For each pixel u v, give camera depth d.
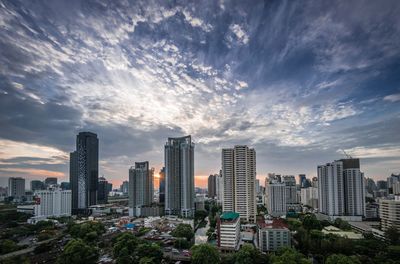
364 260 188.12
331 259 162.38
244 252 182.00
